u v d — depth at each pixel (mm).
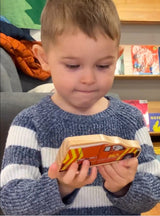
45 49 665
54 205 559
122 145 480
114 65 621
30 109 737
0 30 1670
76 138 453
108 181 564
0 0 2000
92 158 486
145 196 622
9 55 1605
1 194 611
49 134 688
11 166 634
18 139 675
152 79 2496
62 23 586
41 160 683
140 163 713
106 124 718
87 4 618
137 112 784
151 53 2473
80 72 587
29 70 1702
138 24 2266
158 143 2129
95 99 626
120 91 2508
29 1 2008
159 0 2398
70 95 620
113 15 624
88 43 559
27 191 583
